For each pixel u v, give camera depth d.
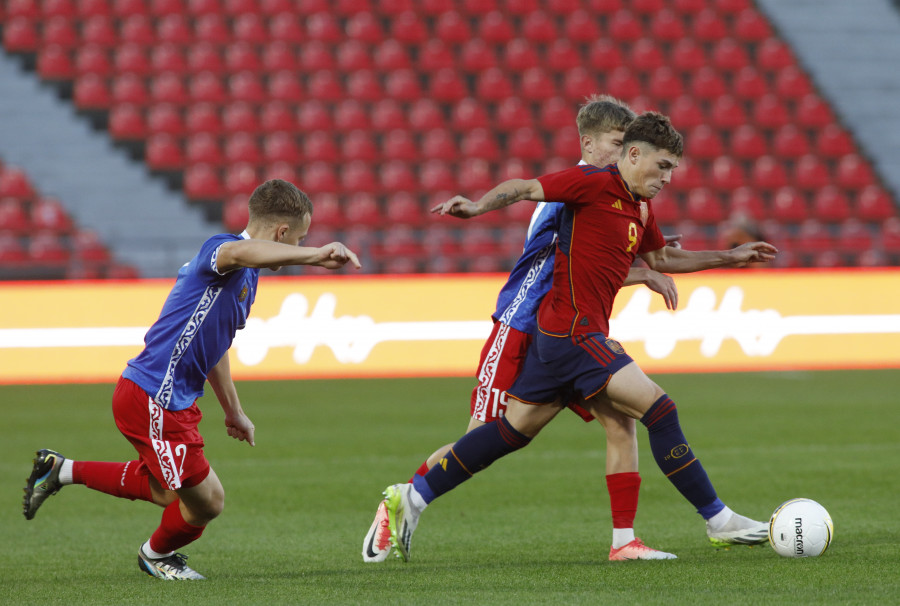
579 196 16.69
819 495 24.75
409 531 17.70
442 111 79.94
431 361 53.41
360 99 78.94
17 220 66.50
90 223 69.31
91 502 25.62
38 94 76.31
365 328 53.00
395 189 72.69
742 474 27.92
